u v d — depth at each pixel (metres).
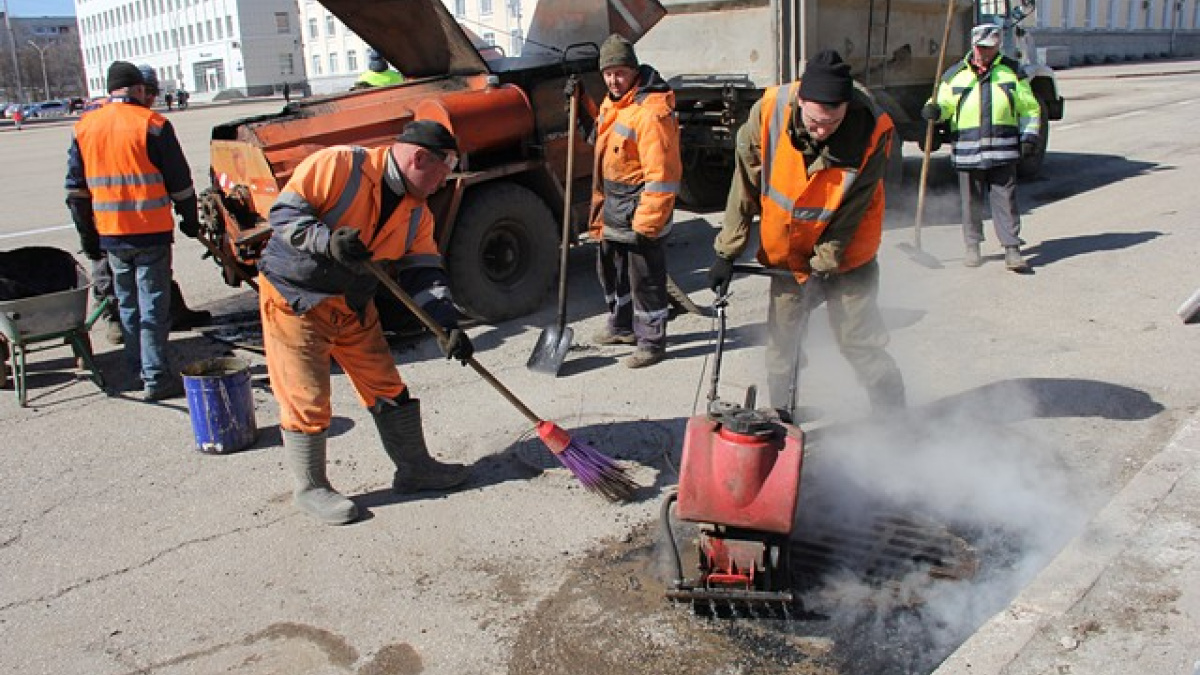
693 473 3.17
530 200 6.77
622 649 3.13
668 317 6.32
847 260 4.05
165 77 94.81
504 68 7.26
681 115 9.09
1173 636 2.84
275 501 4.31
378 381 4.13
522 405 4.04
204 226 6.52
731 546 3.24
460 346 3.84
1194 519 3.48
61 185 15.79
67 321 5.64
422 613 3.39
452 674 3.05
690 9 8.95
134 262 5.51
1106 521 3.50
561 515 4.05
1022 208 9.82
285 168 6.00
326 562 3.76
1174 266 7.11
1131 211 9.12
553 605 3.40
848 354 4.29
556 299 7.36
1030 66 10.62
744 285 7.61
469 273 6.51
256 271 6.53
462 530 3.96
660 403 5.19
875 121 3.70
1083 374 5.18
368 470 4.59
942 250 8.24
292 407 4.02
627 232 5.57
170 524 4.14
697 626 3.23
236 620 3.41
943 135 10.38
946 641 3.09
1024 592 3.10
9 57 108.19
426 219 3.98
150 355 5.58
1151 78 27.19
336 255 3.50
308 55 68.06
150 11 94.88
